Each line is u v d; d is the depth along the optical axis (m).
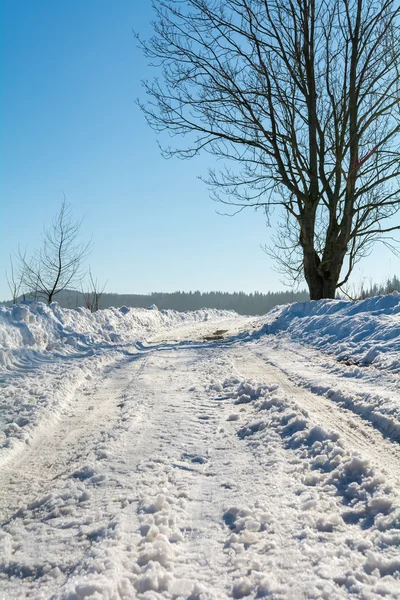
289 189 17.75
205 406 6.55
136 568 2.71
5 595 2.54
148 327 21.17
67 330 13.28
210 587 2.53
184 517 3.35
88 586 2.45
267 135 17.50
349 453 4.23
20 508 3.57
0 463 4.47
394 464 4.11
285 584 2.51
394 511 3.13
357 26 16.36
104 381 8.55
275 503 3.49
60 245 20.78
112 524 3.21
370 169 17.77
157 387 7.87
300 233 18.47
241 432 5.31
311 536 2.98
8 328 10.33
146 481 3.97
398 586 2.44
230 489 3.80
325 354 9.85
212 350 12.45
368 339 9.47
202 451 4.74
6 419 5.67
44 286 20.66
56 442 5.17
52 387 7.32
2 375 8.14
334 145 18.25
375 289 21.14
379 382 6.80
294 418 5.30
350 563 2.67
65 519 3.37
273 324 15.62
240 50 17.50
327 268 17.92
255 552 2.85
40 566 2.81
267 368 9.19
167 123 17.92
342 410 5.93
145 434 5.27
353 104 16.61
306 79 17.86
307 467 4.14
